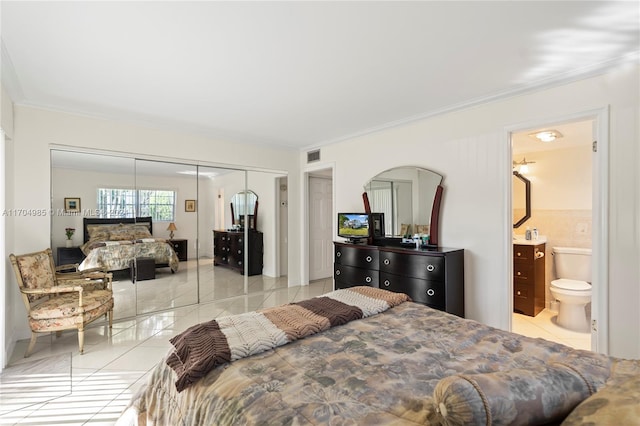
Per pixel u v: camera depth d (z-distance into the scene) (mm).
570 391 831
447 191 3402
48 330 2725
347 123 3895
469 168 3217
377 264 3547
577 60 2291
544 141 3646
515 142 3748
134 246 3887
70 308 2773
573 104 2543
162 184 4125
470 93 2939
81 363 2615
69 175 3402
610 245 2342
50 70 2438
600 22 1833
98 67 2398
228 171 4777
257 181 5137
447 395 769
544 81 2621
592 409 696
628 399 682
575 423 682
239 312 4055
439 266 2963
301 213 5461
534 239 3979
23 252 3047
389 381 1141
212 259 4617
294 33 1960
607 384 832
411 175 3717
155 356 2744
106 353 2801
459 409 730
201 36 1986
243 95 2980
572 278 3779
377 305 1967
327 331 1645
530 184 4246
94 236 3578
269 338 1446
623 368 979
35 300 2879
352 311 1834
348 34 1976
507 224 2943
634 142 2256
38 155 3150
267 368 1251
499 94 2908
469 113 3221
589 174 3803
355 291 2307
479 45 2104
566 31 1931
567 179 3963
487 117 3080
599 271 2395
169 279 4199
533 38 2014
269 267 5289
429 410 960
